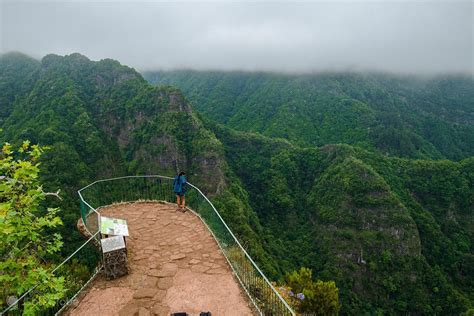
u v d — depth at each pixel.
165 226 12.02
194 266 9.38
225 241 9.98
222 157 69.50
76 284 9.16
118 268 8.83
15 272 6.90
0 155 8.00
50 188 53.25
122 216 12.91
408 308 50.28
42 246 8.04
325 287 12.67
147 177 15.00
